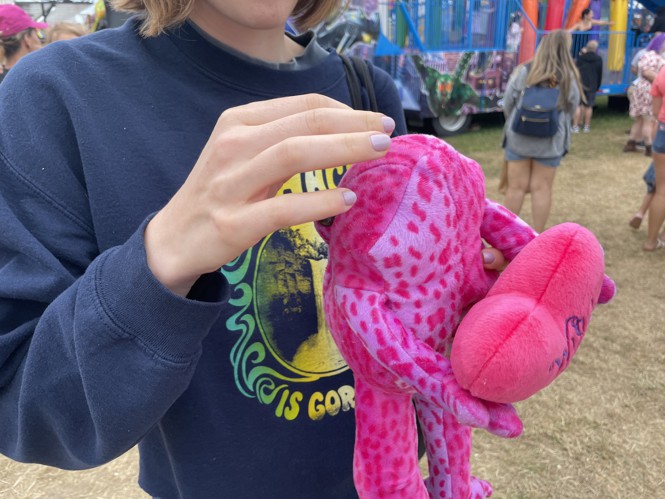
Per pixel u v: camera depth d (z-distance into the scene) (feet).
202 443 2.89
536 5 30.35
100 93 2.85
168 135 2.93
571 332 2.23
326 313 2.57
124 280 2.00
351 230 2.33
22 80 2.81
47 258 2.49
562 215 19.25
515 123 15.48
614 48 35.06
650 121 26.02
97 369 2.05
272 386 3.03
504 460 8.95
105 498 8.43
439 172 2.35
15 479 8.87
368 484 2.55
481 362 2.06
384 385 2.43
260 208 1.80
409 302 2.31
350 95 3.66
